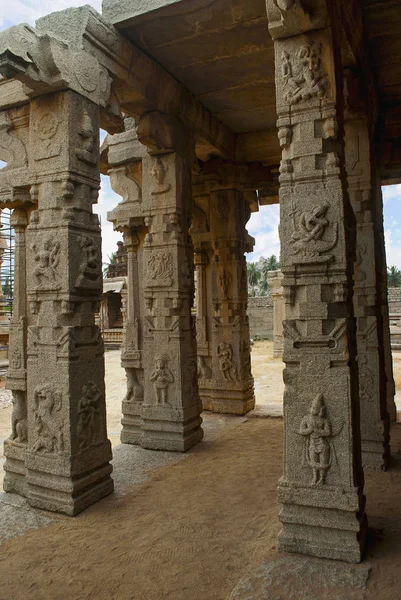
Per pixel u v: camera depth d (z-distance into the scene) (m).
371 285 6.25
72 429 5.12
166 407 7.41
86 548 4.40
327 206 4.07
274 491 5.59
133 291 8.06
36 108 5.36
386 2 5.50
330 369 4.00
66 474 5.07
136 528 4.77
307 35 4.23
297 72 4.25
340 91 4.38
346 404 3.95
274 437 8.02
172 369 7.37
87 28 5.32
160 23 5.69
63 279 5.12
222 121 8.86
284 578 3.66
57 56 4.94
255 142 9.49
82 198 5.34
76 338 5.21
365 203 6.32
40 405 5.24
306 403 4.07
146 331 7.56
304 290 4.13
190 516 5.00
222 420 9.36
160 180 7.32
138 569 4.02
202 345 10.26
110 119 6.02
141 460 6.94
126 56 5.95
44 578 3.94
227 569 3.96
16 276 5.88
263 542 4.33
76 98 5.27
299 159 4.20
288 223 4.20
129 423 7.90
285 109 4.27
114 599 3.63
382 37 6.28
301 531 4.06
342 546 3.88
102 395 5.58
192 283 7.77
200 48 6.26
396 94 8.02
